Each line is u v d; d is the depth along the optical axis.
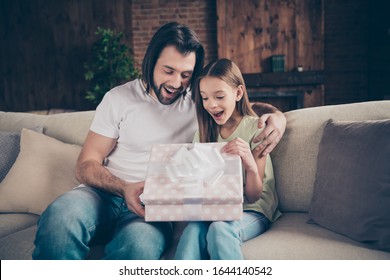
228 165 1.13
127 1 5.41
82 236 1.11
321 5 5.02
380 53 5.48
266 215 1.31
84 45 5.48
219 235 1.02
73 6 5.43
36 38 5.50
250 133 1.38
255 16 5.13
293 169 1.45
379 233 1.09
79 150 1.68
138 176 1.38
